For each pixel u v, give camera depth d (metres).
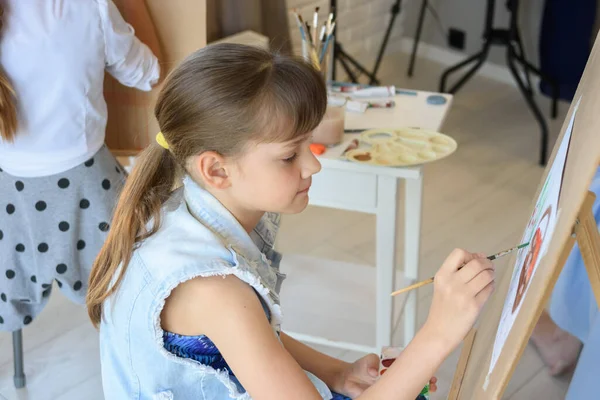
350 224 2.70
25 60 1.54
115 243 0.98
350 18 3.78
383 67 4.01
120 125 1.95
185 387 0.97
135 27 1.82
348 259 2.50
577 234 0.74
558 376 1.97
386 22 4.01
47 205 1.68
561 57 3.32
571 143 0.83
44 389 1.97
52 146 1.63
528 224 1.06
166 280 0.90
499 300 1.12
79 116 1.63
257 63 0.89
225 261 0.91
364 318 2.07
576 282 1.75
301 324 2.06
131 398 1.00
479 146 3.21
